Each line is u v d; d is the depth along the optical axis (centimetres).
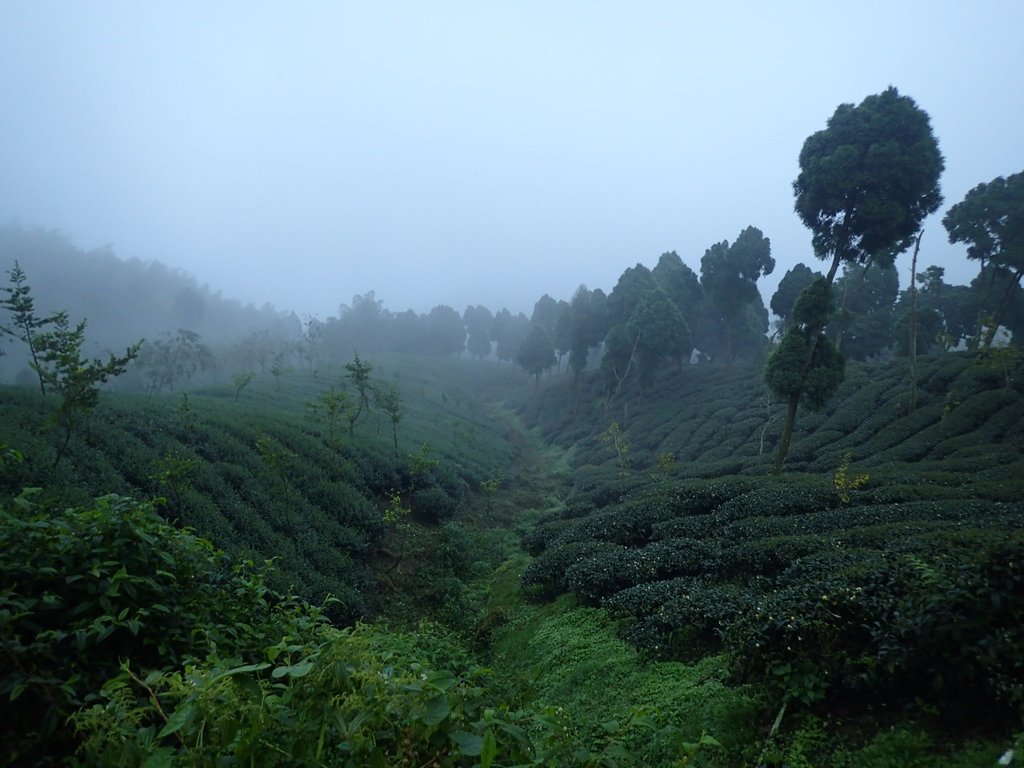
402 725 296
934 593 562
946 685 527
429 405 5638
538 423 6241
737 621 754
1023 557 533
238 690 304
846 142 2025
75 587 418
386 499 2256
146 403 2227
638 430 4403
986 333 3142
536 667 1023
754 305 6550
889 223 1966
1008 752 437
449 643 1194
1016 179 3475
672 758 591
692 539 1325
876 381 3488
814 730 559
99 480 1367
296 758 276
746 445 3206
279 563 1374
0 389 1797
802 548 1095
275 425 2328
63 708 356
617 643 970
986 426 2472
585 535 1670
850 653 610
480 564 1875
